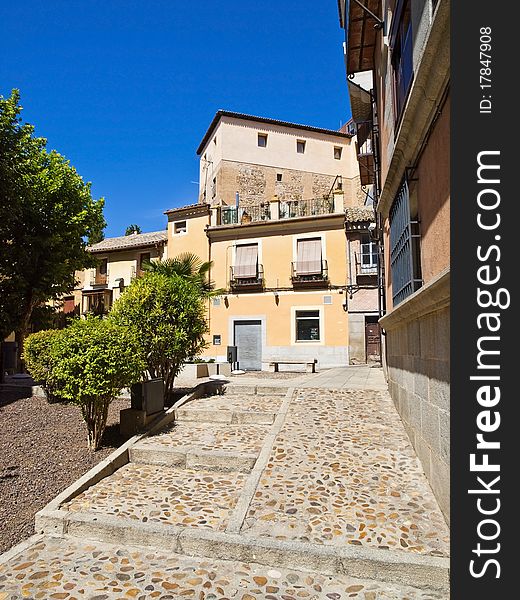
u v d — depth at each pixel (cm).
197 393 795
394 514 355
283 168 2994
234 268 2106
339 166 3175
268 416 650
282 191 2964
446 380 328
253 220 2234
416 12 427
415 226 485
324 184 3102
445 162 346
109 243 2922
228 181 2833
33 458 518
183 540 331
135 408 617
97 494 420
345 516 355
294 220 2019
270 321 2036
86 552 332
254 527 342
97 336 536
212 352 2102
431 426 386
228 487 438
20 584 288
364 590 284
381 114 878
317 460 467
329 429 564
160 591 280
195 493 422
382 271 1063
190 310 762
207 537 329
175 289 765
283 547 313
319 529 336
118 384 544
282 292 2031
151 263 1221
